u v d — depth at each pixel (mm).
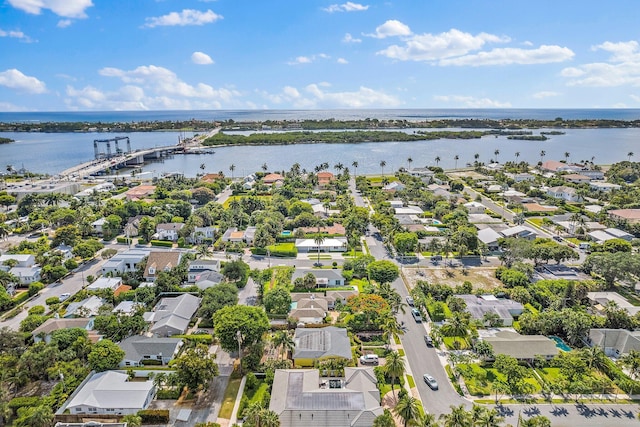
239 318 97875
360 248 178375
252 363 95625
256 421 73875
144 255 156250
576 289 123938
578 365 91500
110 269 146625
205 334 110375
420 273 151500
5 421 80812
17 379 88125
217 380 93938
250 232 185750
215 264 148500
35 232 199000
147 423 81250
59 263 152750
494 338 103312
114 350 95500
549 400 86938
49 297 134375
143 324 110625
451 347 104812
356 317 114688
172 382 88938
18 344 98188
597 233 182500
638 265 131750
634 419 81500
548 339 102875
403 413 75312
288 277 138375
